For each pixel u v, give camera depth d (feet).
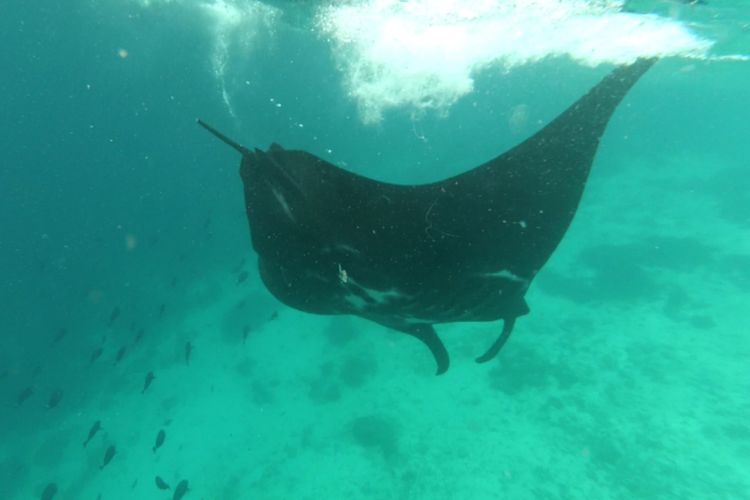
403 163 89.97
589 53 56.29
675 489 25.23
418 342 38.04
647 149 92.58
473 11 38.75
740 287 41.04
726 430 27.94
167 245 76.54
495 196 9.50
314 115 94.63
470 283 9.86
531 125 122.31
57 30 88.63
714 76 84.38
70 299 69.62
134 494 32.30
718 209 57.62
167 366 45.34
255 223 9.33
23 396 30.07
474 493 26.40
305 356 40.27
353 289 10.18
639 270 45.44
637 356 35.14
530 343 37.65
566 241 56.29
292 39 69.56
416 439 30.27
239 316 48.24
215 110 115.03
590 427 29.40
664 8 34.96
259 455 32.09
